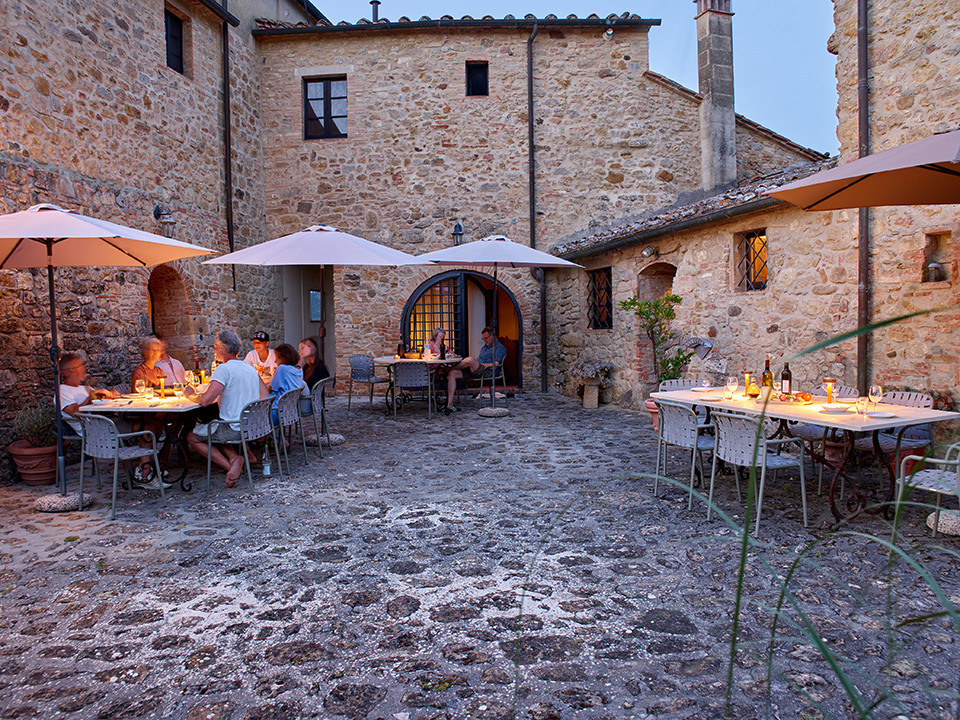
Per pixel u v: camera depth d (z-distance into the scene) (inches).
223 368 198.2
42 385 239.3
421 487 199.9
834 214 232.8
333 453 254.2
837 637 102.9
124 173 299.4
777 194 166.6
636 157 448.1
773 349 262.8
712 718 83.9
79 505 180.1
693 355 303.0
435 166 446.9
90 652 102.0
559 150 449.1
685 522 161.3
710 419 212.8
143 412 206.8
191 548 147.0
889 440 183.8
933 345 201.8
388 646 103.1
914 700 85.9
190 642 104.9
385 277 452.4
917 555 133.3
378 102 445.4
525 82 445.7
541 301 461.4
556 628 108.1
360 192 447.2
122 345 286.8
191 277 352.5
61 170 259.0
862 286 220.5
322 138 452.4
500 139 447.2
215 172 384.5
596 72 446.3
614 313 375.9
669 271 346.9
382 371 453.7
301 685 92.7
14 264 202.1
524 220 450.0
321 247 260.7
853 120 228.2
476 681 93.2
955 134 135.3
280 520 167.6
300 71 444.5
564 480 206.2
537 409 377.1
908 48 209.5
